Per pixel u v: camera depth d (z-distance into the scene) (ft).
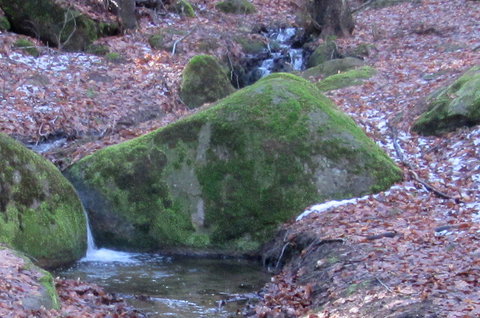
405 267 24.86
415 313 20.48
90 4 65.92
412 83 52.31
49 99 49.85
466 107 41.32
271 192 35.42
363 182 35.78
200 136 36.88
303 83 40.70
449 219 30.86
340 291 24.47
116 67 58.65
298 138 36.35
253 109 37.19
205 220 35.70
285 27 78.59
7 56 55.31
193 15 76.64
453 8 83.35
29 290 22.65
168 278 31.14
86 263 33.53
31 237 31.30
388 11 88.33
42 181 32.96
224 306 26.94
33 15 60.75
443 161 38.68
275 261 33.14
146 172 36.68
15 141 32.96
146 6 73.97
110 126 48.55
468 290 21.81
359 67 60.08
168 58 62.49
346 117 38.99
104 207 36.27
